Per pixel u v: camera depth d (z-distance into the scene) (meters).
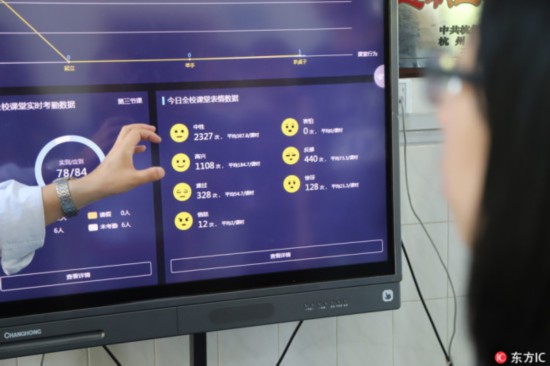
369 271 1.24
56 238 1.07
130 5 1.07
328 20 1.17
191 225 1.14
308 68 1.17
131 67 1.08
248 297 1.16
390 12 1.19
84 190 1.07
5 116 1.03
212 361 1.45
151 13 1.08
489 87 0.30
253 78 1.15
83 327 1.08
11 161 1.04
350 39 1.19
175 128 1.12
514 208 0.29
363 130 1.21
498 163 0.30
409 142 1.50
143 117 1.10
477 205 0.30
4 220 1.03
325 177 1.20
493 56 0.30
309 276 1.21
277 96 1.16
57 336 1.07
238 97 1.14
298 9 1.16
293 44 1.16
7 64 1.02
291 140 1.18
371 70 1.21
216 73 1.13
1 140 1.03
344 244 1.22
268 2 1.14
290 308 1.18
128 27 1.08
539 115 0.29
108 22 1.06
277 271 1.19
